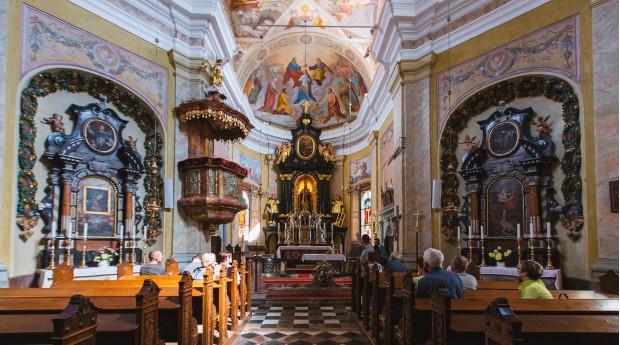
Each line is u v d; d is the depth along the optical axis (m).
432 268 4.70
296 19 16.69
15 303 3.99
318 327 7.41
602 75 7.38
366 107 18.17
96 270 8.19
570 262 8.16
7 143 7.27
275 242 21.16
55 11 8.21
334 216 21.66
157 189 9.97
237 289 7.54
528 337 2.81
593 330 2.87
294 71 21.12
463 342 3.17
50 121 8.30
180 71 10.66
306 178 22.03
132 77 9.60
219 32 11.73
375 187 17.83
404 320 4.54
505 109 9.50
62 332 2.54
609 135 7.20
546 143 8.70
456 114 10.41
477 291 4.87
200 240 10.40
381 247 11.65
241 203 10.55
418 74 11.25
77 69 8.49
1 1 7.19
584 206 7.77
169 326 4.76
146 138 10.12
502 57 9.50
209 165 9.88
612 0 7.31
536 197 8.71
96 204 8.98
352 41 17.42
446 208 9.94
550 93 8.71
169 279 6.25
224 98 10.64
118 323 3.58
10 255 7.20
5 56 7.21
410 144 11.15
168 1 10.27
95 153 9.01
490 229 9.54
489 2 9.88
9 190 7.25
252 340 6.52
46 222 8.06
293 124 22.61
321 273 11.28
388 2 11.24
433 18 10.95
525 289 4.52
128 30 9.60
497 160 9.56
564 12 8.41
